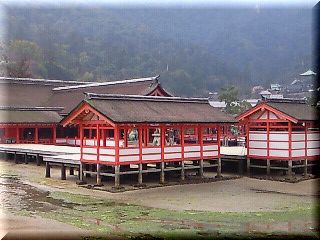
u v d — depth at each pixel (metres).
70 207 22.45
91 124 29.12
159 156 29.27
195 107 33.69
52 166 38.84
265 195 26.36
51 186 28.73
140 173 28.39
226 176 33.47
